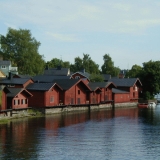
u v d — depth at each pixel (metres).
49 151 36.72
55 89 74.31
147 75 109.38
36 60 113.50
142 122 60.22
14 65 112.69
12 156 34.56
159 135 46.72
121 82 103.69
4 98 60.94
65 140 42.59
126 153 36.28
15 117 62.91
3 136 44.97
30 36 115.38
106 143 41.09
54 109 73.31
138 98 105.44
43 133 47.50
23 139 43.03
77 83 80.44
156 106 100.00
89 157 34.56
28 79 75.69
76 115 70.62
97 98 88.69
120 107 94.25
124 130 50.81
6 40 113.31
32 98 72.12
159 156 35.25
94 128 52.59
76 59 174.25
